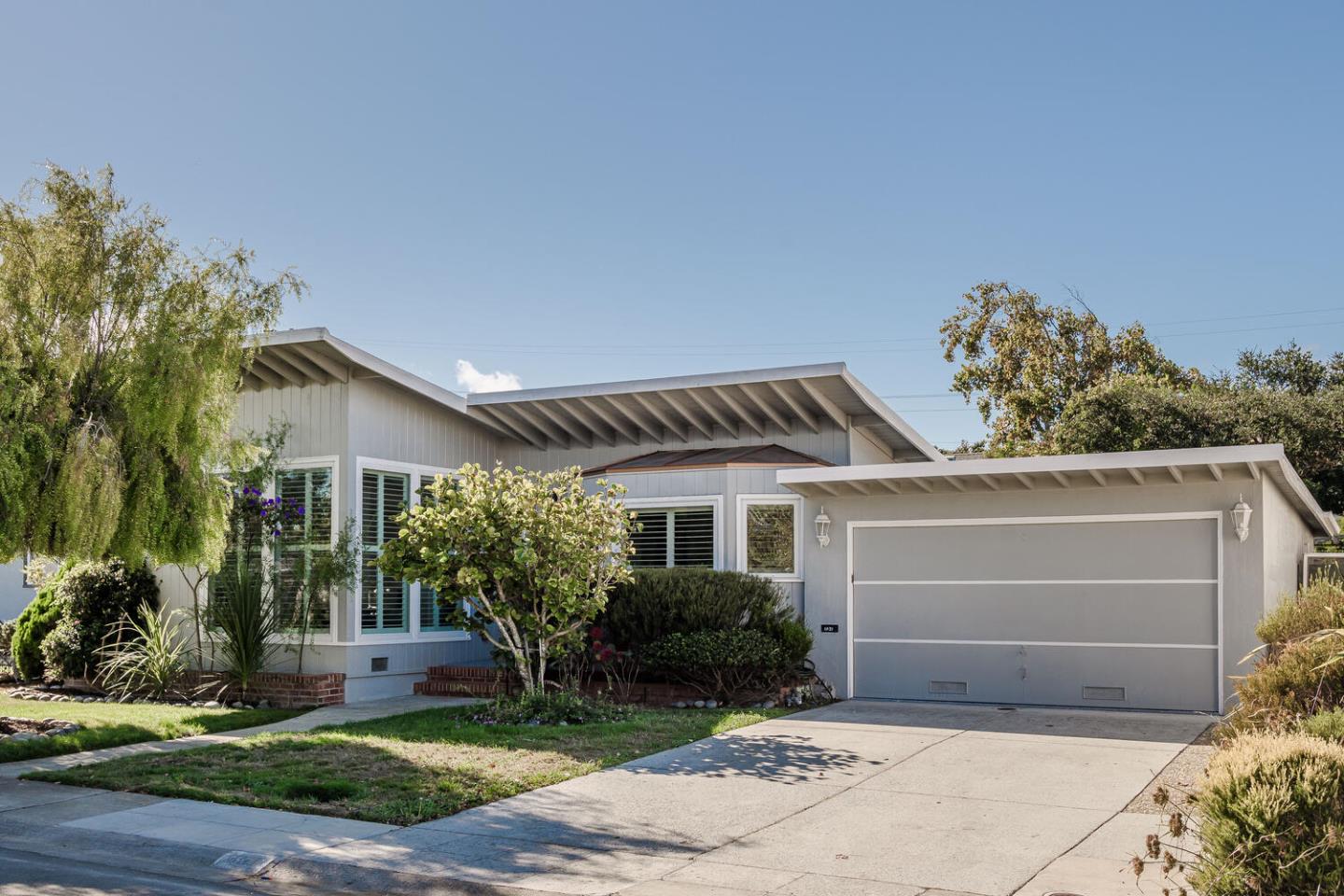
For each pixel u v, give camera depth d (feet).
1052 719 44.39
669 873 23.81
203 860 25.61
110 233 42.09
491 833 27.32
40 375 40.09
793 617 51.98
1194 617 46.21
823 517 52.80
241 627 51.13
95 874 24.41
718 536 54.65
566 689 48.01
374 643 53.52
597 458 65.05
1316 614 34.22
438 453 59.88
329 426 53.52
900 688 51.47
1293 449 95.86
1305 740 19.34
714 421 62.54
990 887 22.50
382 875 23.99
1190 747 37.60
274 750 37.65
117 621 55.31
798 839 26.53
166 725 43.42
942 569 51.19
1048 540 49.29
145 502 41.81
